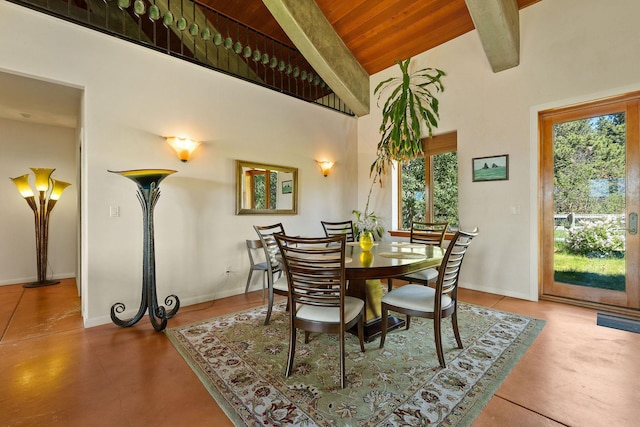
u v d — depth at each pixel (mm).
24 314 2992
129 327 2656
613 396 1637
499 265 3656
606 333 2461
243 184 3785
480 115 3795
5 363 2029
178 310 3082
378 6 3854
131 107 2924
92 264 2713
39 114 3936
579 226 3219
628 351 2146
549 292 3414
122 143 2871
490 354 2121
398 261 2125
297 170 4402
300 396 1667
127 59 2904
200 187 3416
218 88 3574
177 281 3244
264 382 1802
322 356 2121
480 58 3793
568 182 3283
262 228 2922
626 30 2822
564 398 1624
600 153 3084
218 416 1515
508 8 3104
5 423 1457
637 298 2893
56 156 4578
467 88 3908
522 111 3451
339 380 1819
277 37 4645
